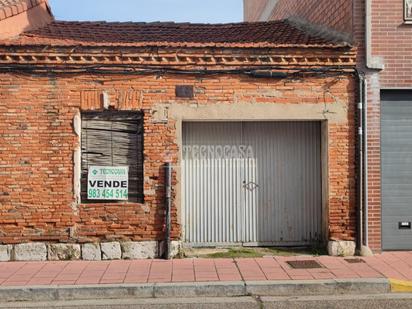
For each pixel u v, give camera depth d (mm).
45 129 9188
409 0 9578
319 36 11000
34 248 9117
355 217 9539
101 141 9422
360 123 9477
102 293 7453
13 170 9141
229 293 7547
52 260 9117
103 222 9250
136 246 9258
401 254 9531
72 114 9219
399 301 7246
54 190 9188
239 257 9281
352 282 7695
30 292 7375
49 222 9180
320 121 9875
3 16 10031
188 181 9914
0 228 9102
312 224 10023
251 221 9984
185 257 9297
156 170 9352
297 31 11984
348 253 9469
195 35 11859
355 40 9516
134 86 9297
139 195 9453
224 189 9961
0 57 9023
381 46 9539
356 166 9555
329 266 8633
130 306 7066
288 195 10016
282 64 9375
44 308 7000
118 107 9258
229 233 9953
